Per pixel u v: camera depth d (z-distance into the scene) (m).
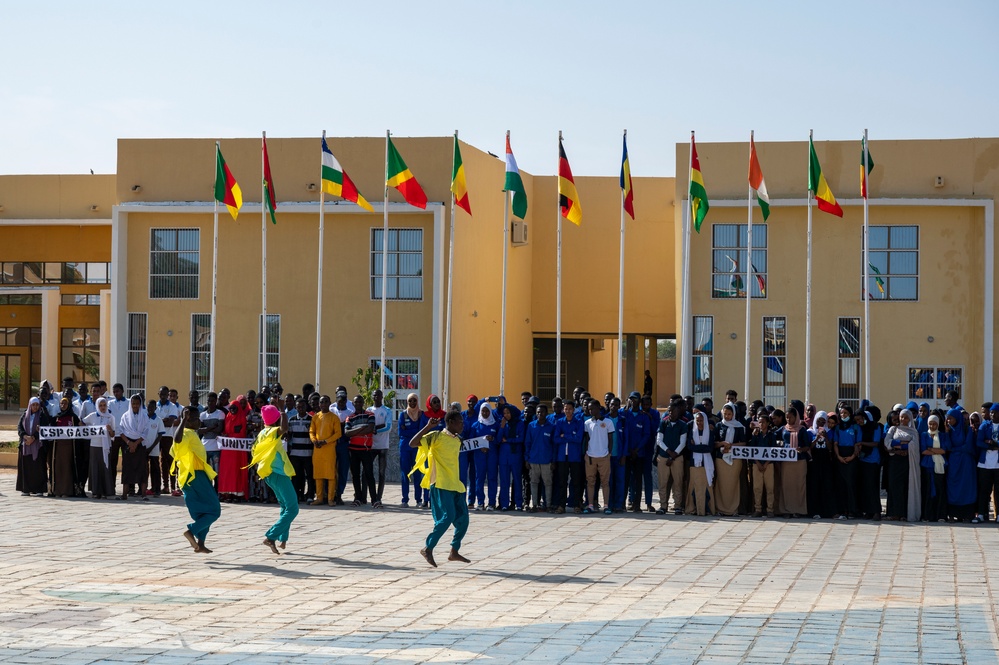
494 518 19.39
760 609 11.28
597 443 20.03
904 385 28.80
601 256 36.44
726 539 16.84
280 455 15.23
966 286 28.66
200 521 15.08
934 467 19.12
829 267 28.97
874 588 12.57
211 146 30.92
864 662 8.90
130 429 21.20
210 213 30.89
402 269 30.23
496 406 20.78
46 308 41.91
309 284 30.58
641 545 16.19
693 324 29.45
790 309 29.14
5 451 28.30
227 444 20.98
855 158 28.84
